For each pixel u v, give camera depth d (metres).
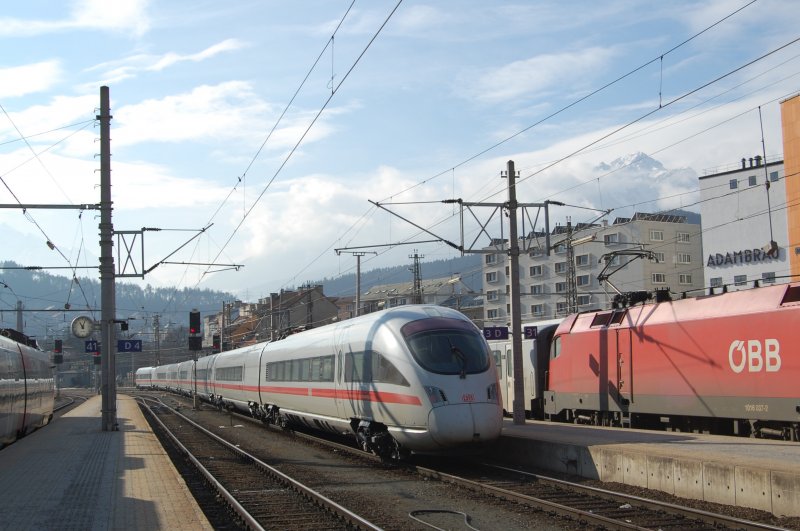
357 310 44.88
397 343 19.41
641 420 23.56
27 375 29.78
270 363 33.56
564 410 27.75
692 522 11.98
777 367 17.95
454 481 16.42
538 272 89.50
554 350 27.77
